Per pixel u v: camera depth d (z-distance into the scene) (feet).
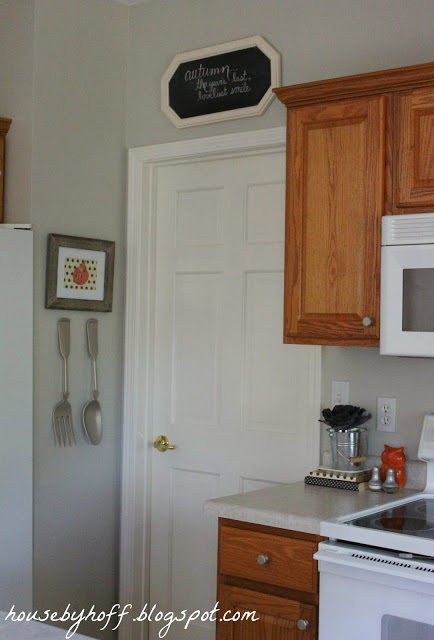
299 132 8.64
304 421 9.86
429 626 6.53
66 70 10.47
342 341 8.39
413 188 7.93
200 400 10.84
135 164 11.14
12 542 9.55
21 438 9.65
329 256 8.45
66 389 10.44
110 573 11.12
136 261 11.12
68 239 10.37
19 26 10.23
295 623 7.48
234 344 10.52
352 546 7.09
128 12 11.28
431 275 7.66
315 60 9.59
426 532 6.93
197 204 10.93
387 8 9.05
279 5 9.87
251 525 7.84
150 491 11.24
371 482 8.64
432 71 7.75
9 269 9.59
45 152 10.21
